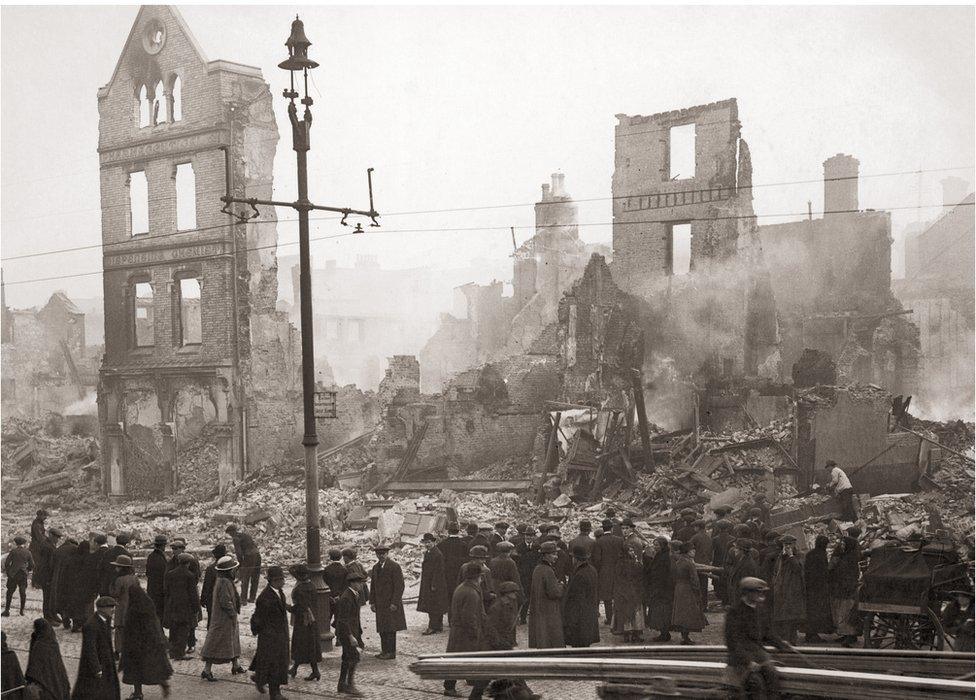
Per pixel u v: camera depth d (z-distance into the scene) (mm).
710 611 17625
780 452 26688
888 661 10047
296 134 15906
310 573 15195
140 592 12820
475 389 33625
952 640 12445
